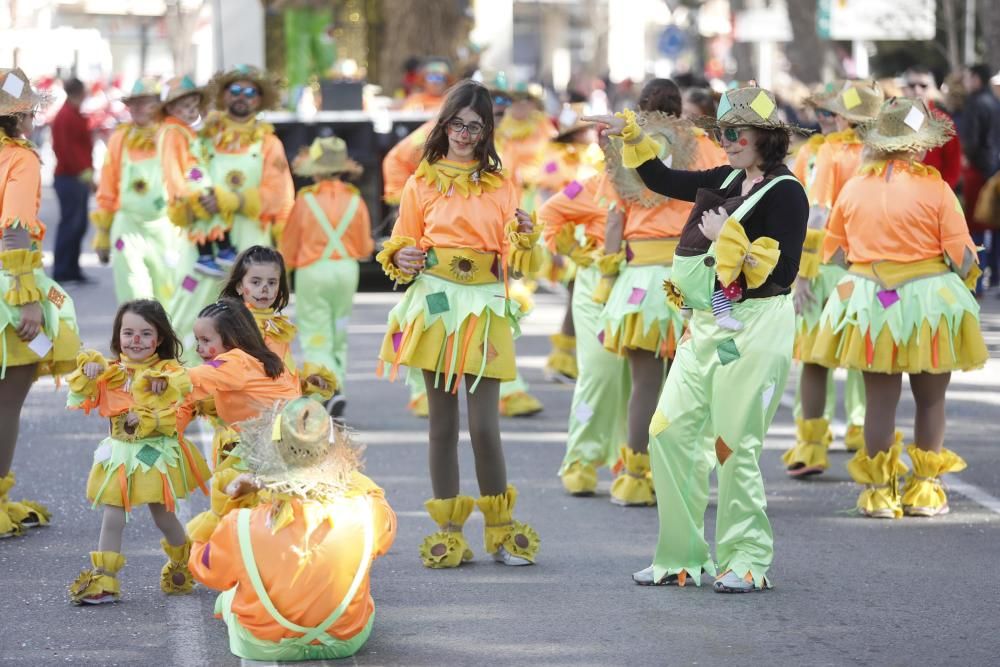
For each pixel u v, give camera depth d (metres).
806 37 79.62
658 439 19.77
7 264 21.89
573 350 37.72
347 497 16.77
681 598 19.48
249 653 17.03
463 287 20.94
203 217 30.92
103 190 36.66
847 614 18.73
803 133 19.30
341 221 32.19
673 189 20.12
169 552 19.75
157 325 19.61
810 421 27.00
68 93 56.53
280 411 16.72
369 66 72.25
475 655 17.23
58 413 33.81
